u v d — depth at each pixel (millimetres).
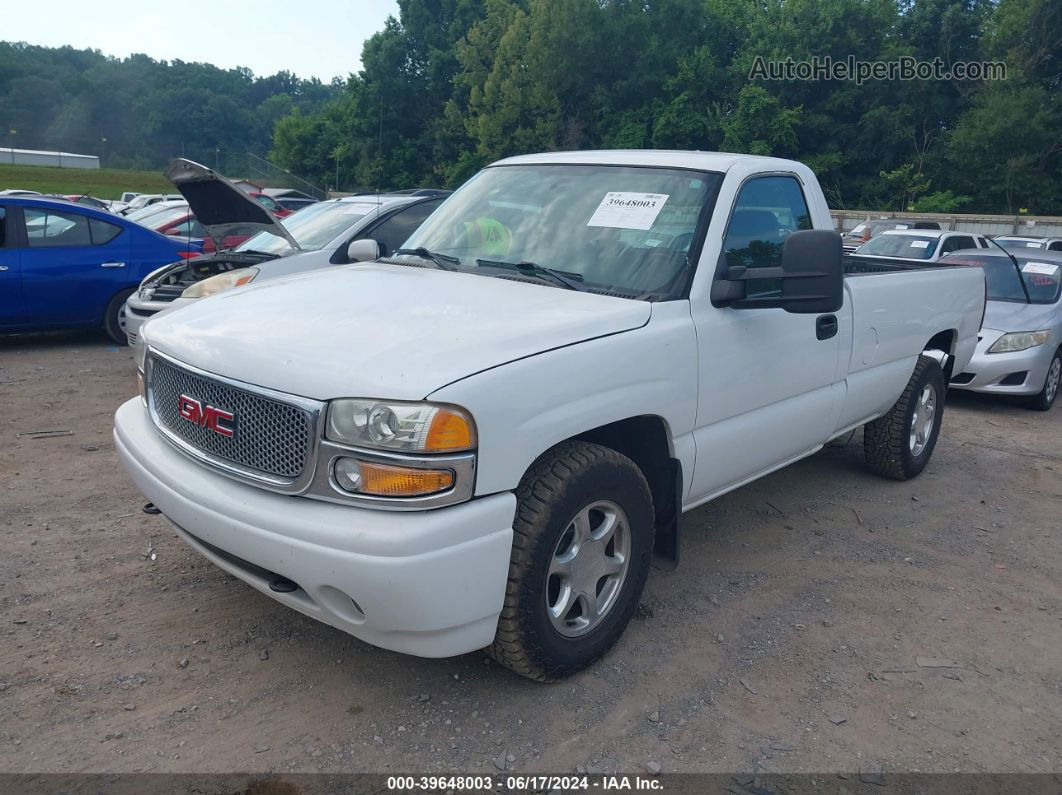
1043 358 8320
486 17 52125
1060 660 3645
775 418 4133
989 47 44312
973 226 33938
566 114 46344
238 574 3010
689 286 3580
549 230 3918
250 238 8227
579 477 2994
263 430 2830
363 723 2980
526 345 2918
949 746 3023
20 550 4141
